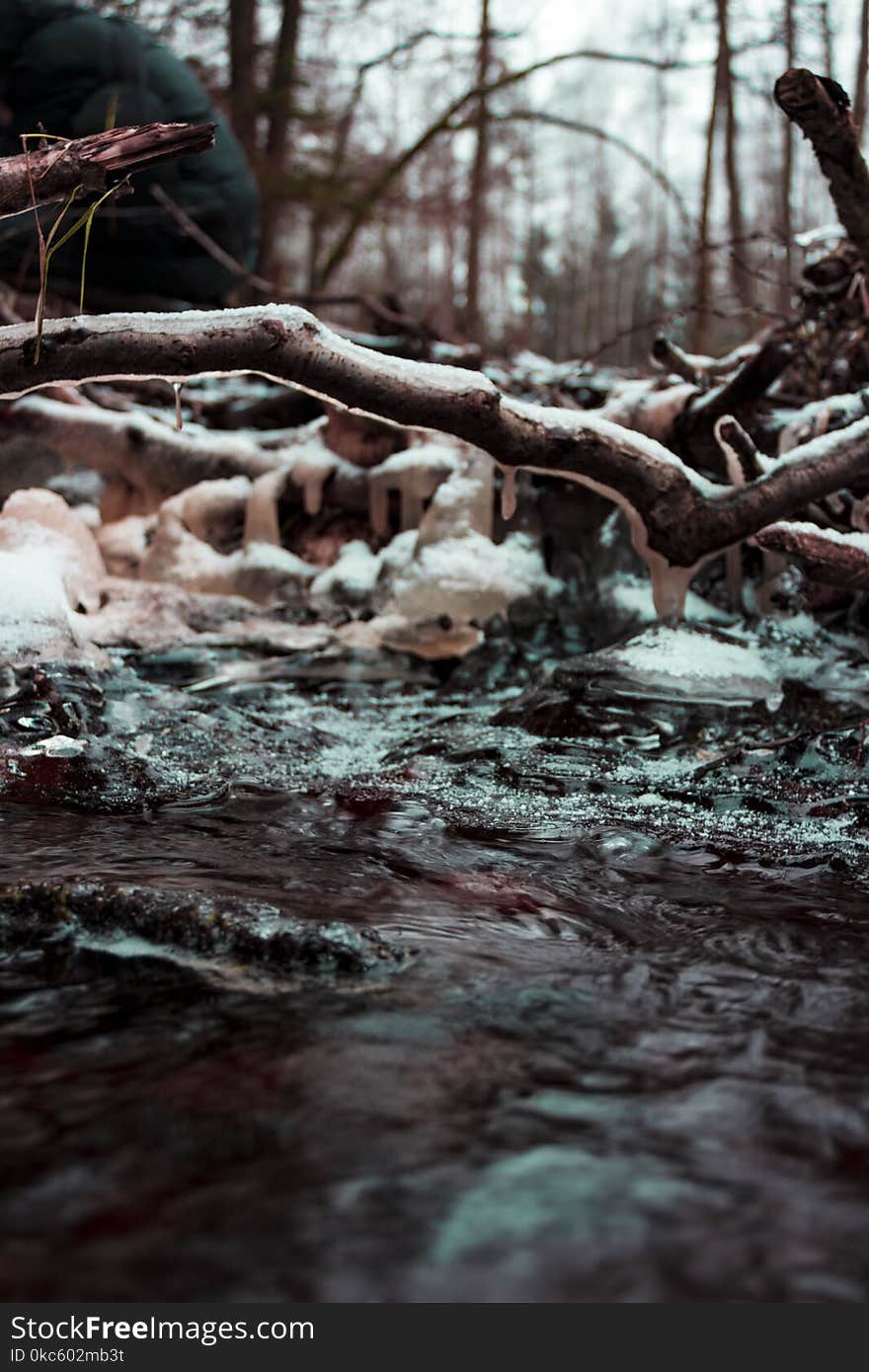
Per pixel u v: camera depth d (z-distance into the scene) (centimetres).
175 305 760
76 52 681
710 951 160
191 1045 122
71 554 410
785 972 151
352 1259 84
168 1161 98
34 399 481
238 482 485
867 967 154
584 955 157
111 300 749
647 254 2548
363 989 140
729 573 402
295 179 1152
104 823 222
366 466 474
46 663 302
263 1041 123
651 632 337
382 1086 113
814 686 324
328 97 1382
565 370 566
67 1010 131
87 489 568
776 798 249
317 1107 108
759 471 282
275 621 439
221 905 155
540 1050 123
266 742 296
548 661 397
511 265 2784
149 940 152
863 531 370
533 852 214
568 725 305
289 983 141
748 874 203
